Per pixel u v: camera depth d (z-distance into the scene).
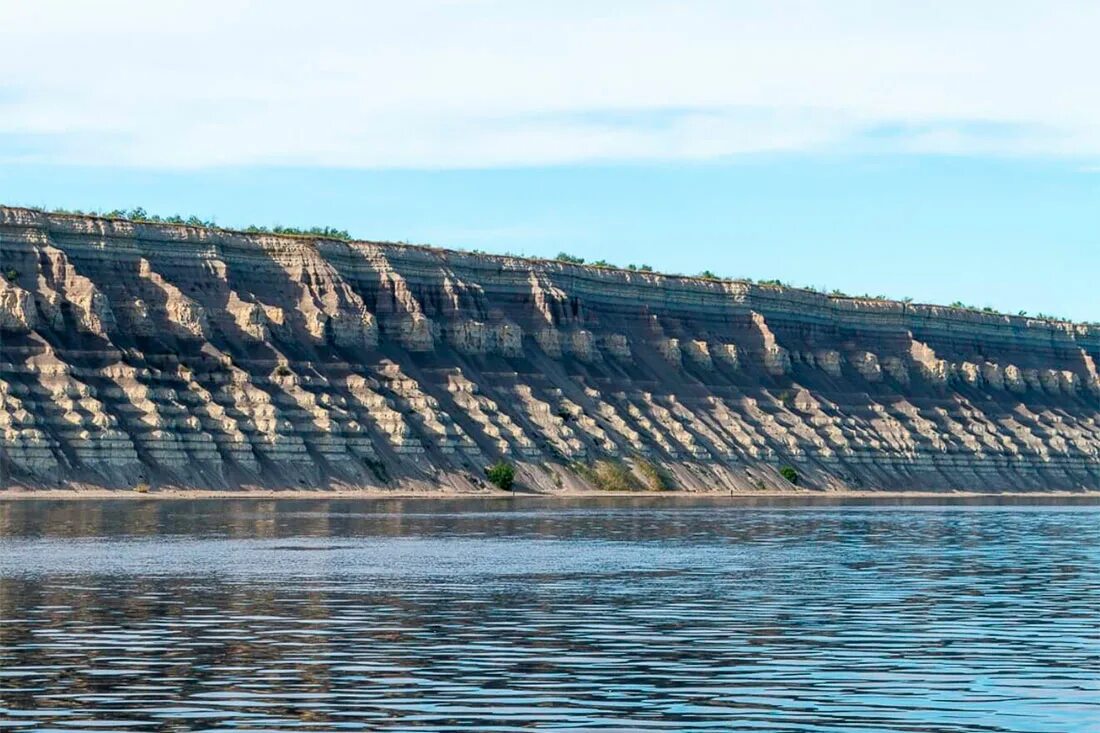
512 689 51.28
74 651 58.84
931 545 127.06
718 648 60.75
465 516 167.62
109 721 45.94
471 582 87.06
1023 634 65.12
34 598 76.62
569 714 47.28
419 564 99.25
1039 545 128.38
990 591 84.38
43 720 46.06
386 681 52.66
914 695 50.53
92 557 102.38
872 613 72.94
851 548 121.38
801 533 143.50
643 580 89.44
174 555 104.62
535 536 132.12
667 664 56.62
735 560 106.25
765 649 60.56
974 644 62.12
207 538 122.56
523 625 67.44
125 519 149.50
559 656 58.41
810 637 64.06
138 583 84.62
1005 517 190.38
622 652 59.50
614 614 71.94
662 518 170.38
